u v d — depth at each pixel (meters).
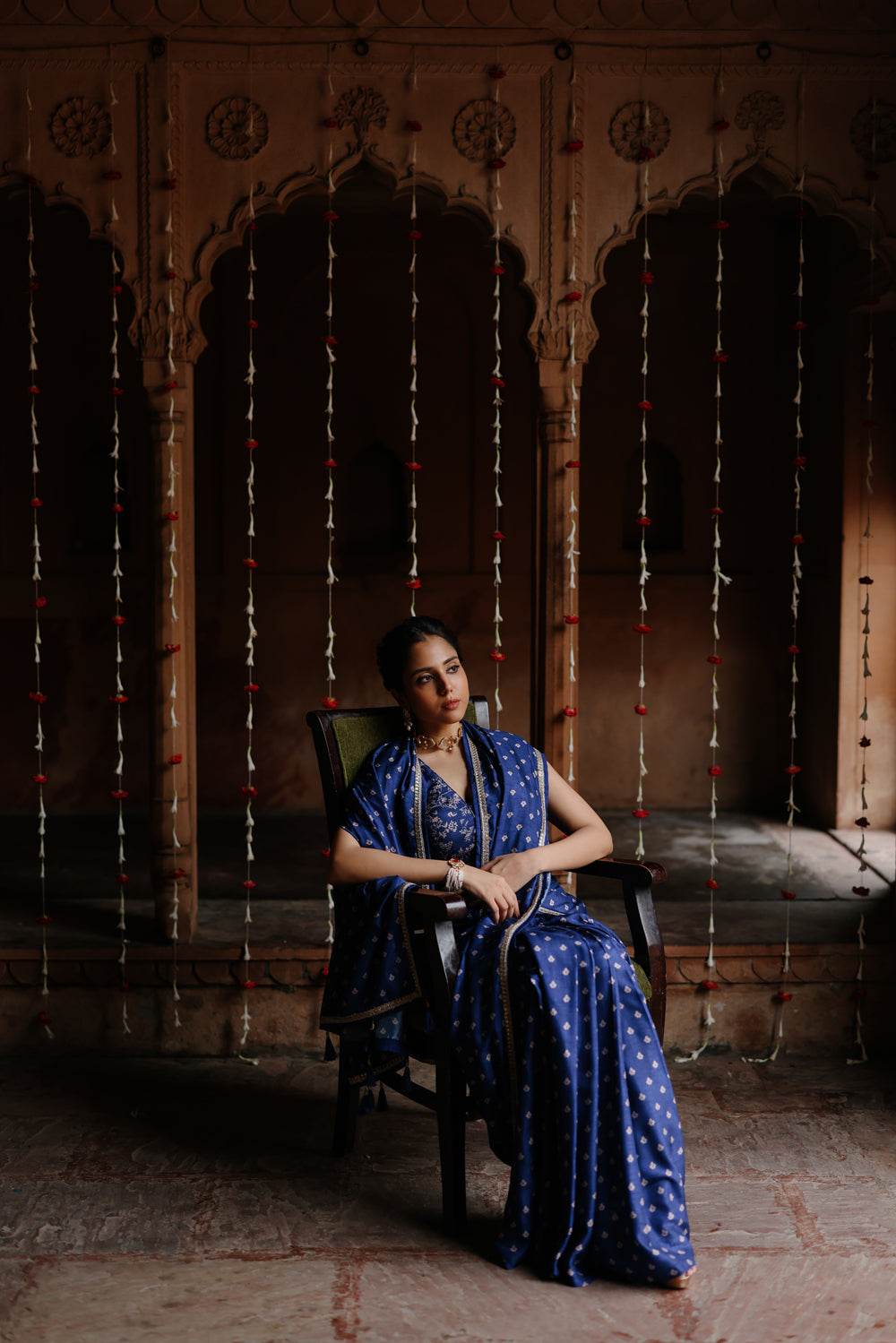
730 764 6.78
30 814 6.60
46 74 3.86
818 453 6.16
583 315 3.97
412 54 3.88
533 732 4.18
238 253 6.48
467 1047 2.77
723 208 6.36
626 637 6.73
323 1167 3.19
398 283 6.59
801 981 3.94
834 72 3.93
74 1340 2.45
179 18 3.86
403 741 3.19
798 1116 3.49
